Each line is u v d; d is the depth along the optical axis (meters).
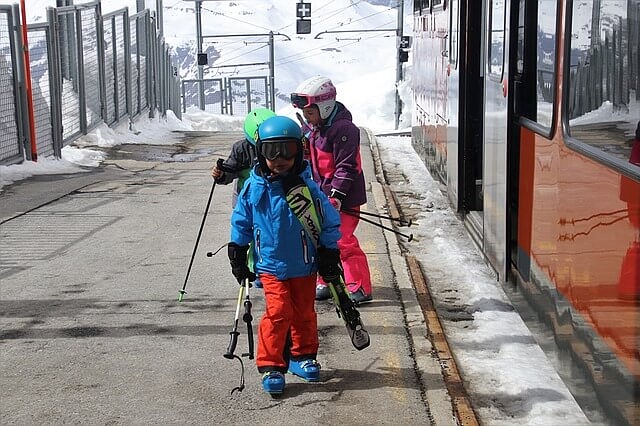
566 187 4.69
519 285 5.96
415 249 8.38
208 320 6.21
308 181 4.90
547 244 5.12
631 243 3.65
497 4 6.62
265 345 4.93
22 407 4.79
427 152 12.95
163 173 12.88
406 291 6.82
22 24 12.57
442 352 5.52
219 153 15.45
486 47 7.07
